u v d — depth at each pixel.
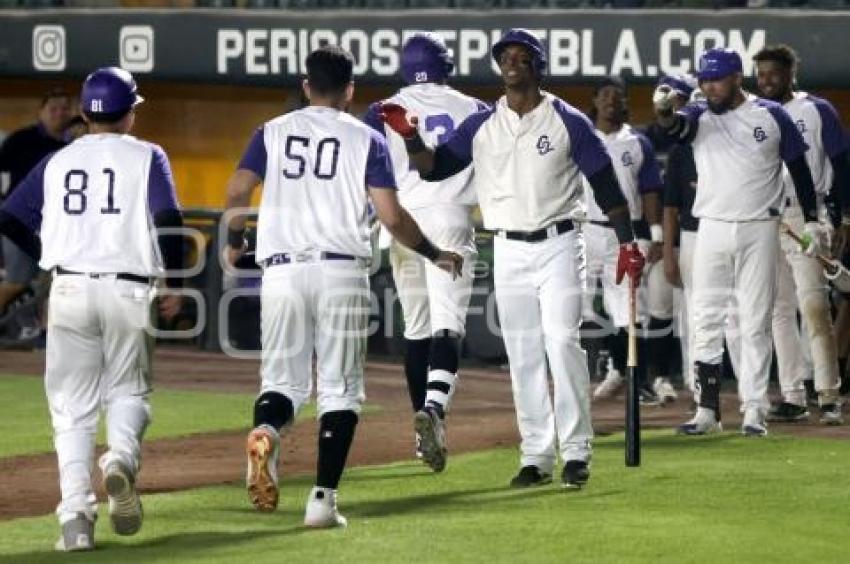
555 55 53.34
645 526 26.91
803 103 40.66
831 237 40.56
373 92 57.84
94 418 26.03
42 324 56.09
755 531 26.53
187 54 56.59
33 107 61.16
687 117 37.72
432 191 33.91
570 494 30.12
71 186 25.83
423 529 26.64
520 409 31.41
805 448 36.09
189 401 44.69
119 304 25.69
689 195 41.59
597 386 48.44
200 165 60.12
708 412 38.50
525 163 30.44
